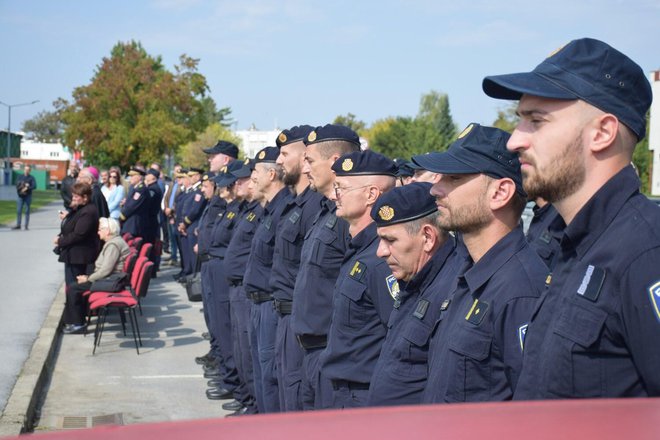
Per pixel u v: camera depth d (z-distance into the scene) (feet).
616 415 3.17
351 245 13.47
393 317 11.46
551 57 7.55
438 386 9.23
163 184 67.46
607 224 7.07
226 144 35.68
